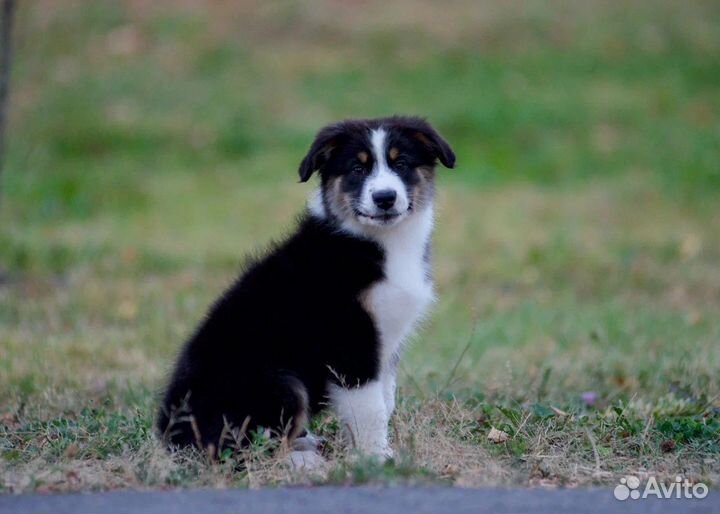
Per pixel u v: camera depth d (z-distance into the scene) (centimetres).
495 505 667
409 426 829
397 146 852
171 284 1566
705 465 790
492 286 1614
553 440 838
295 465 762
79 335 1276
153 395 958
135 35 2731
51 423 895
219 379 796
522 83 2573
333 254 821
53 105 2447
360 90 2534
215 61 2652
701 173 2181
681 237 1858
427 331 1320
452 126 2377
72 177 2150
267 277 826
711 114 2445
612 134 2359
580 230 1902
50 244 1770
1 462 782
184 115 2439
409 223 842
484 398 975
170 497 688
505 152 2289
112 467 768
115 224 1936
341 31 2772
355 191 834
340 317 804
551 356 1198
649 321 1370
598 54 2697
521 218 1966
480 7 2884
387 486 712
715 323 1362
